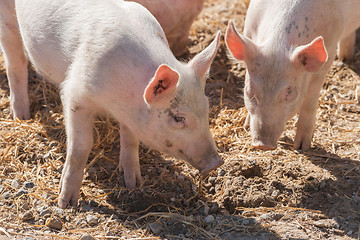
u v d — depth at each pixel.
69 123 5.20
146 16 5.28
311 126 6.29
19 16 5.80
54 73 5.57
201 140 4.82
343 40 8.11
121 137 5.68
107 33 4.95
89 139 5.23
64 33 5.24
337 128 6.86
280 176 5.77
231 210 5.45
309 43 5.69
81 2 5.32
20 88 6.82
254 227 5.05
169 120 4.73
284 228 5.05
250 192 5.52
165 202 5.48
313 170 5.84
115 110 4.97
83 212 5.25
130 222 5.13
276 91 5.45
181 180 5.80
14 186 5.55
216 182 5.77
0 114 6.93
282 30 5.71
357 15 6.66
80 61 5.00
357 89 7.66
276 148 5.77
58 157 6.07
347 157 6.18
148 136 4.89
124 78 4.80
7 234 4.84
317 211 5.29
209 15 9.64
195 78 4.78
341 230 5.01
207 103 4.85
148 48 4.89
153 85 4.39
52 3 5.44
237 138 6.61
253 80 5.52
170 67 4.37
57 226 5.04
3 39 6.46
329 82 7.86
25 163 5.94
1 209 5.20
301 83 5.65
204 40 8.85
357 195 5.47
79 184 5.32
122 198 5.48
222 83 7.86
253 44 5.55
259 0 6.13
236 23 9.30
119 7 5.27
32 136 6.39
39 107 7.18
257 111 5.59
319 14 5.88
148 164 6.08
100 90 4.87
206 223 5.15
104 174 5.88
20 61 6.70
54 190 5.53
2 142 6.26
